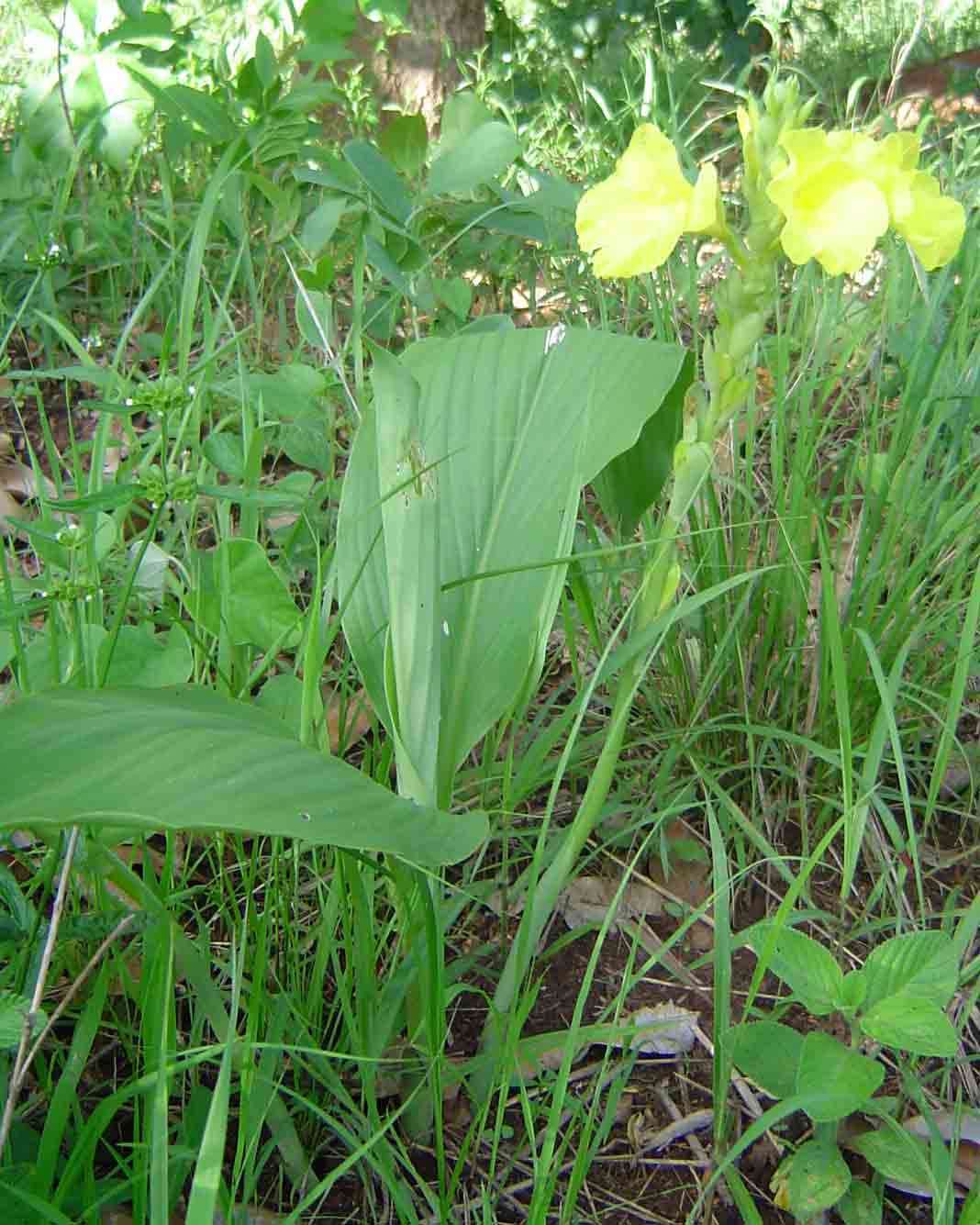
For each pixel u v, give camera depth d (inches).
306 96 50.1
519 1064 22.9
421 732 21.4
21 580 27.6
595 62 88.8
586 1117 22.9
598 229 21.0
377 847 15.3
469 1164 23.3
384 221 41.6
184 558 32.6
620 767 31.9
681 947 28.3
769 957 20.8
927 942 21.7
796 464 32.5
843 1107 19.7
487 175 43.3
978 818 30.2
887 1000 20.9
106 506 23.9
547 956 25.5
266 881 25.8
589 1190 23.3
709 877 29.9
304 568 34.1
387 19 64.6
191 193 58.6
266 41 49.0
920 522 36.0
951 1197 20.4
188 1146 21.2
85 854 22.3
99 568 29.5
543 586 24.5
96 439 31.7
